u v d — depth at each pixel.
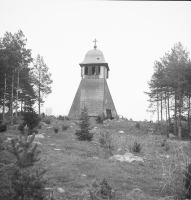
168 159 16.42
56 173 11.24
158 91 43.59
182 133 40.66
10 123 34.03
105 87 62.59
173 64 40.16
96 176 11.38
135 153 19.66
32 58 46.28
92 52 66.56
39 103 53.69
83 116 25.50
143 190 9.96
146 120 52.88
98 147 20.59
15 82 42.31
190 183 8.80
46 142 20.80
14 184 6.30
